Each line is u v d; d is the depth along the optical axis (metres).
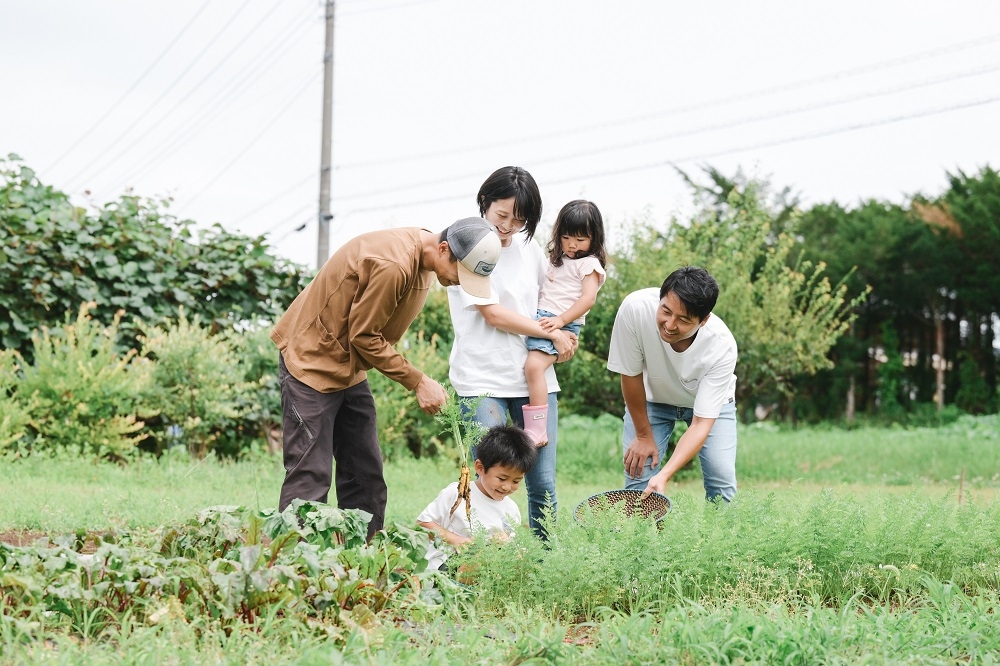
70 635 3.14
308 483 4.36
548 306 5.10
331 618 3.37
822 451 15.12
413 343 11.67
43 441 8.95
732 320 13.78
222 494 7.04
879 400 30.66
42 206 10.33
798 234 31.31
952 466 13.38
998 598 4.13
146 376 9.56
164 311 10.86
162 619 3.03
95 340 10.34
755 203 14.88
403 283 4.23
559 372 13.29
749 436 18.11
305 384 4.41
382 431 10.81
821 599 4.16
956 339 30.91
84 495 6.54
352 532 3.88
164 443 10.05
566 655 3.04
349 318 4.30
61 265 10.27
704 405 5.02
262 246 11.47
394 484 9.17
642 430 5.43
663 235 15.23
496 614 3.75
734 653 3.06
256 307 11.48
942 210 29.59
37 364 9.50
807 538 4.25
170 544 3.79
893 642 3.24
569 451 13.28
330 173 21.14
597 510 4.39
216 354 9.98
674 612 3.38
